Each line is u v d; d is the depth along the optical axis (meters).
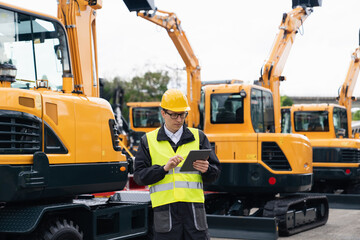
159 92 61.22
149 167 4.05
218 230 8.48
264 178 9.12
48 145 5.37
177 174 4.09
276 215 8.88
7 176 4.90
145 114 20.67
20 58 5.41
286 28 12.33
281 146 9.17
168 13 11.26
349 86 16.97
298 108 15.99
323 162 14.21
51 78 5.76
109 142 6.18
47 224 5.34
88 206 5.76
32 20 5.58
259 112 10.09
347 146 14.07
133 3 10.45
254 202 9.98
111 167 6.16
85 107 5.86
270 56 12.04
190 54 11.81
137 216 6.63
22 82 5.41
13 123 5.04
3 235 5.17
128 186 9.38
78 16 7.03
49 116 5.41
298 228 9.38
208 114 9.97
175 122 4.14
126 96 59.47
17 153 5.05
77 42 6.97
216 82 14.79
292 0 13.10
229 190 9.37
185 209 4.05
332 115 15.60
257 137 9.23
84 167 5.74
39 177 5.15
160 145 4.16
